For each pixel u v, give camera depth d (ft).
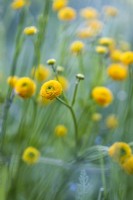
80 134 2.76
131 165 2.03
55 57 3.11
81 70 2.88
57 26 3.55
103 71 3.04
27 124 2.70
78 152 2.66
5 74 3.27
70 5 3.78
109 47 2.90
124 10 3.80
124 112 2.61
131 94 2.54
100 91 2.48
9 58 3.76
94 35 3.11
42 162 2.56
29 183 2.65
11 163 2.56
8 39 4.07
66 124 2.89
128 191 2.46
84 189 1.99
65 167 2.57
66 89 2.82
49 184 2.57
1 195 2.40
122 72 2.64
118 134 2.73
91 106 2.73
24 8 2.86
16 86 2.25
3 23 3.68
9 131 2.84
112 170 2.15
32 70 2.67
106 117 3.19
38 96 2.56
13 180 2.59
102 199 2.15
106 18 3.25
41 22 2.61
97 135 2.92
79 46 2.78
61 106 2.83
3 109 2.50
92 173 2.69
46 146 2.75
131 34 3.79
